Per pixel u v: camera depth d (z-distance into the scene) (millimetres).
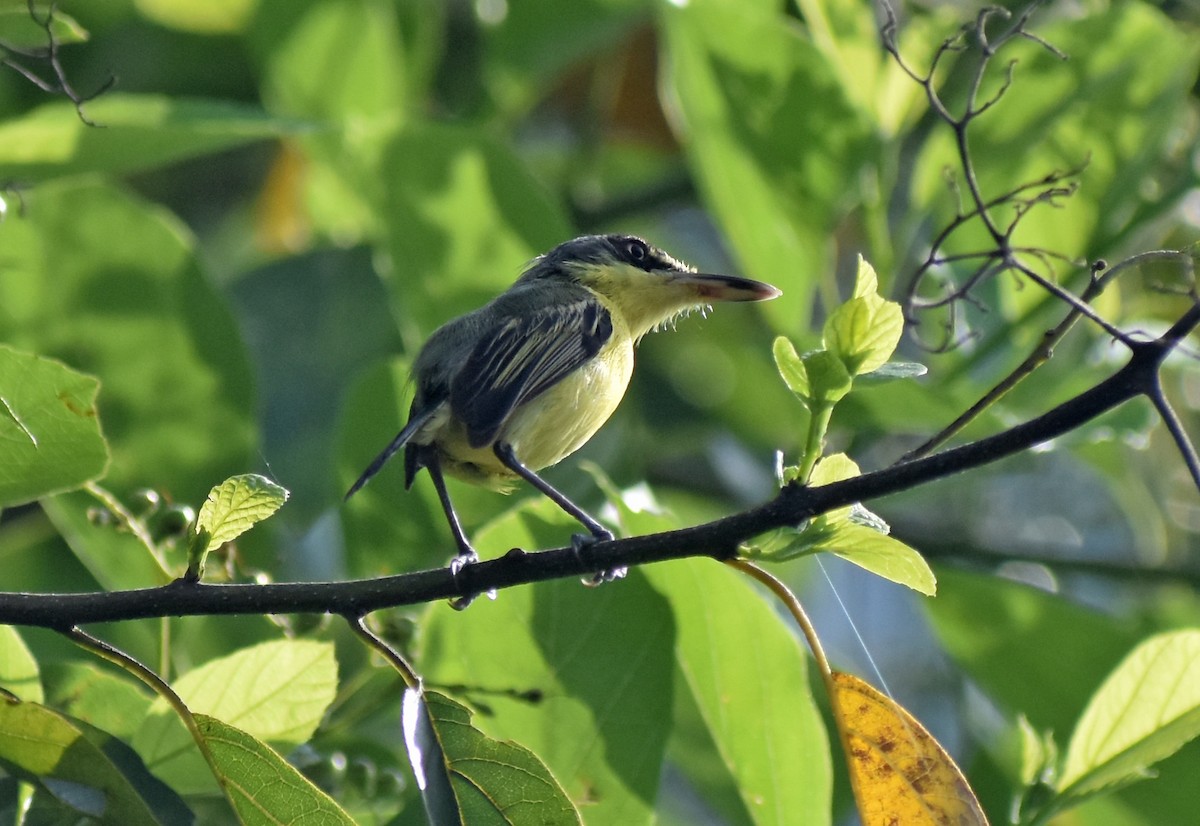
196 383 10438
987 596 11055
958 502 15430
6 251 10352
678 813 13523
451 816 6723
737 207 11062
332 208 14805
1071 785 7859
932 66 7891
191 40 15203
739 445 14680
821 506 6395
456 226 11547
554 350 10016
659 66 15547
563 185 15438
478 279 11641
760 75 10812
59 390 6688
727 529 6527
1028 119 10930
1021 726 8195
